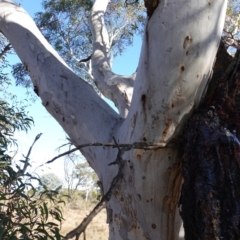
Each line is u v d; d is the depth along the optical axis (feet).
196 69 5.49
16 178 8.87
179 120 5.75
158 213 6.49
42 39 8.87
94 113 7.42
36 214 8.83
